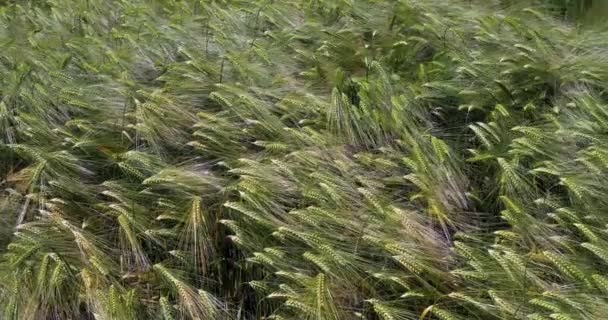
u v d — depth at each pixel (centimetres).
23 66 438
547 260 261
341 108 348
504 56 386
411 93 371
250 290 295
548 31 424
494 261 262
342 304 266
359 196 302
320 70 400
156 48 450
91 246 307
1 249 331
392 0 477
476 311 250
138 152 339
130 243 313
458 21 448
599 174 288
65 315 290
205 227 307
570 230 274
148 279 300
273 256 283
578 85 362
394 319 254
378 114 343
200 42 451
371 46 433
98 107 387
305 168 318
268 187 309
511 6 521
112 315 271
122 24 506
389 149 328
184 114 369
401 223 282
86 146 361
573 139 315
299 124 360
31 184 342
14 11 598
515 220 272
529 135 311
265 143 330
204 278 300
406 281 267
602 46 407
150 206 325
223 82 398
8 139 383
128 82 404
